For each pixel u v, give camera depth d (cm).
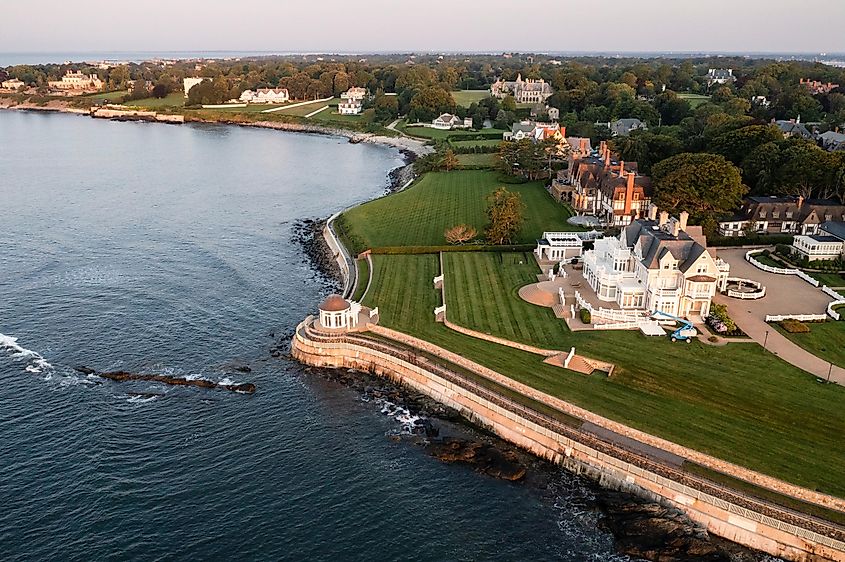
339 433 8150
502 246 13600
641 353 9169
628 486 7094
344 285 12712
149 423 8219
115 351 10000
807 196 15538
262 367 9675
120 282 12862
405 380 9256
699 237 11262
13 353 9862
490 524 6750
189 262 14125
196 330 10769
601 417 7738
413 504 6988
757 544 6362
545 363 9006
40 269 13538
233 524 6625
